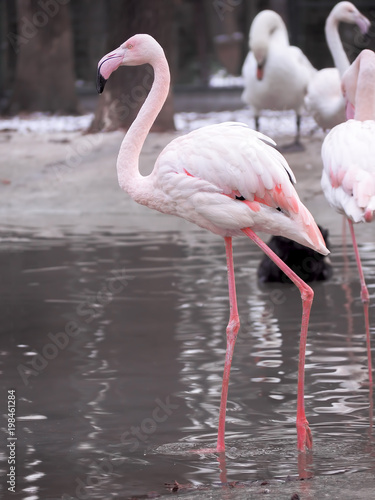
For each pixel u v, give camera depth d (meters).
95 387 8.16
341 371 8.55
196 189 7.22
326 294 11.82
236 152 7.14
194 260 14.05
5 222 17.94
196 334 9.90
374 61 9.63
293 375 8.45
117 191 20.48
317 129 26.98
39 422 7.29
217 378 8.39
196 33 48.19
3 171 22.05
